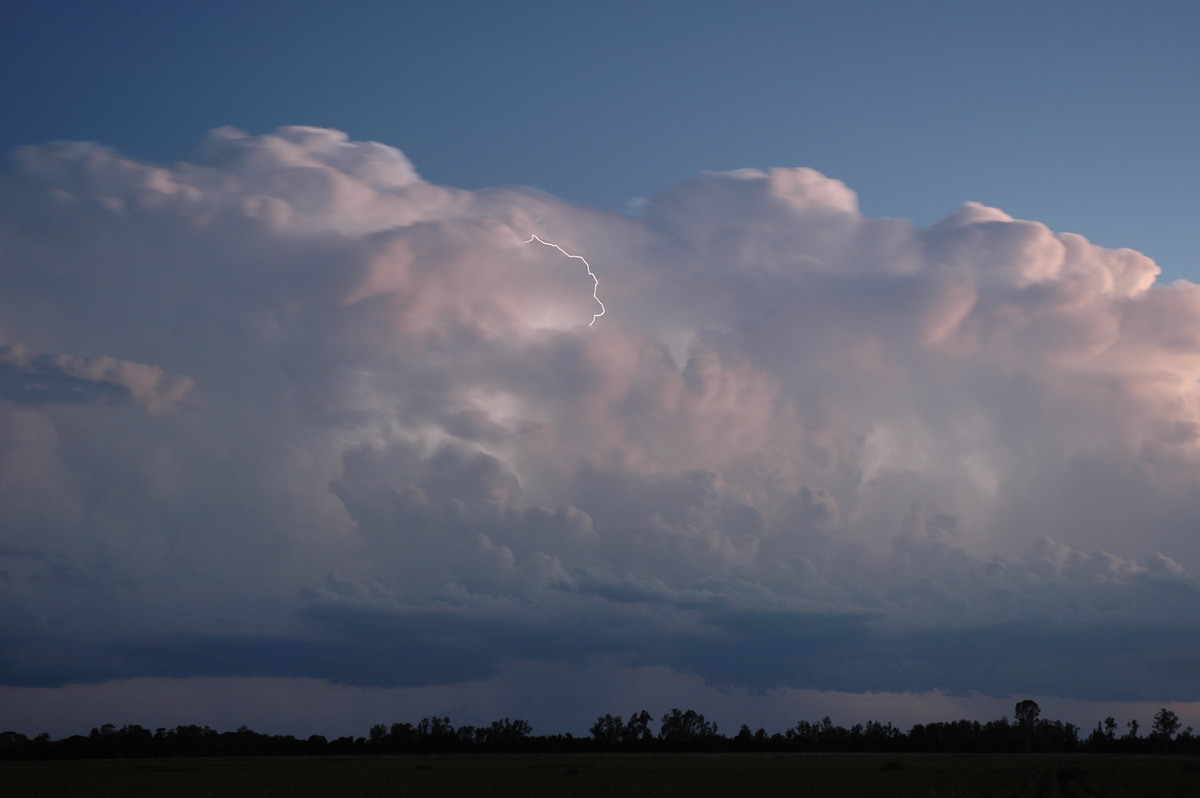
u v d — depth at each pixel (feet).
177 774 340.80
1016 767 392.47
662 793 215.10
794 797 202.80
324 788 243.60
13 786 260.42
